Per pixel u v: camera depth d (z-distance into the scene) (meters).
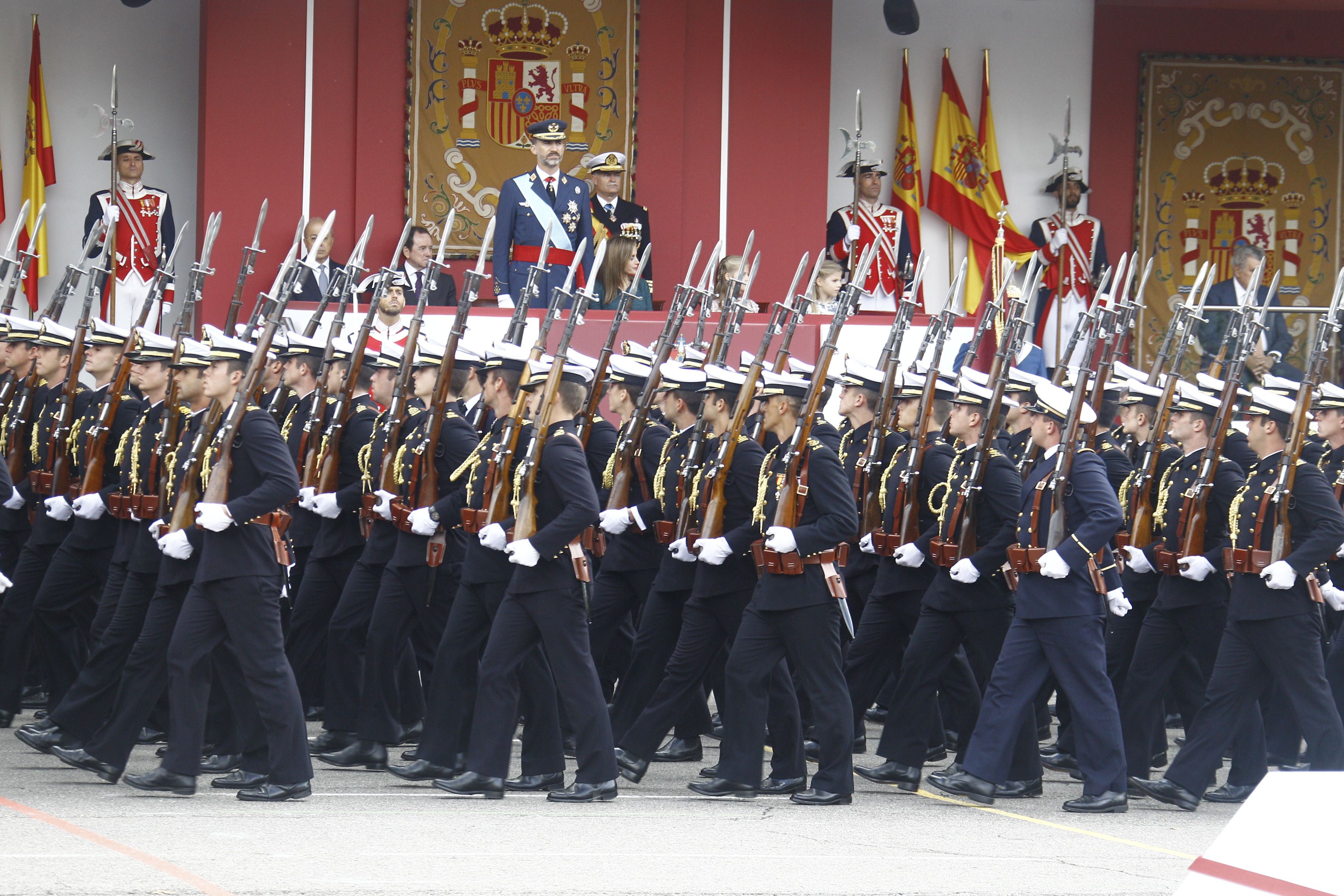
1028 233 76.06
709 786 34.12
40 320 43.56
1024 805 34.62
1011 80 75.94
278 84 66.62
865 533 38.88
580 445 33.09
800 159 69.38
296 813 31.20
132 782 32.06
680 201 68.75
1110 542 37.25
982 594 35.59
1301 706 34.28
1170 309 76.56
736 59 69.06
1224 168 76.94
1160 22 76.50
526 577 32.97
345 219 67.38
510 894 25.56
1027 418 38.19
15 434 41.50
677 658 35.28
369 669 36.41
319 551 39.19
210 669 32.56
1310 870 12.91
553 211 59.94
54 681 39.06
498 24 68.31
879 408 39.50
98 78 71.19
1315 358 35.16
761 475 33.94
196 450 31.80
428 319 56.53
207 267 42.09
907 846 29.86
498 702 33.31
